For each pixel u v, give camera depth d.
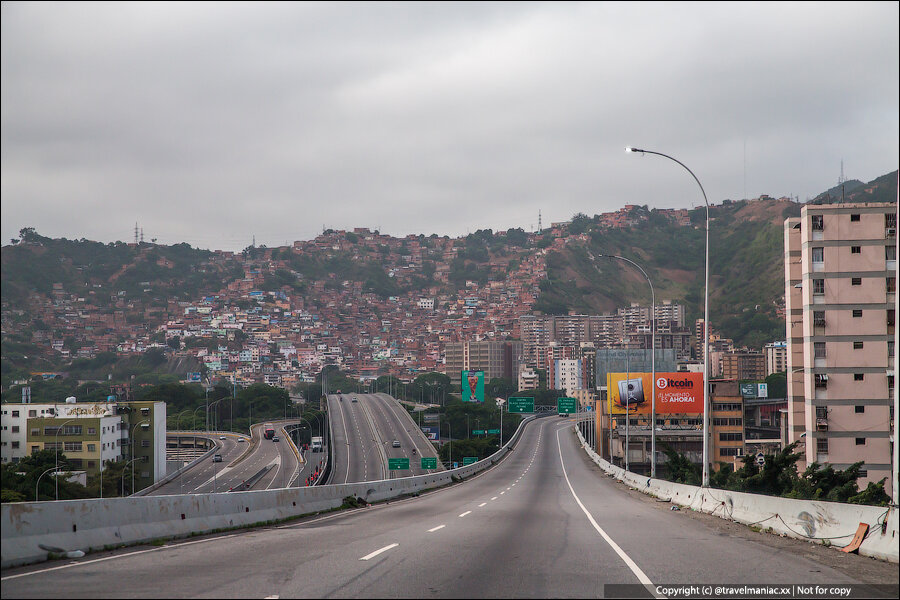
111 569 12.98
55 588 11.12
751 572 13.30
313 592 10.92
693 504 32.41
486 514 28.70
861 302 74.94
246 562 13.85
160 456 119.88
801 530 19.12
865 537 16.11
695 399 126.31
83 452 105.94
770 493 43.66
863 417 74.19
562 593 11.07
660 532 20.75
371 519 26.14
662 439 141.75
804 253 76.81
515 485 65.06
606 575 12.72
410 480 52.22
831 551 16.66
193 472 131.50
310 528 21.95
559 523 23.88
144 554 15.03
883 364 74.25
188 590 10.99
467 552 15.49
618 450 142.12
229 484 114.75
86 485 96.06
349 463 134.88
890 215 75.12
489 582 11.89
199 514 20.17
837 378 74.81
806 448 75.94
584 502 38.69
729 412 144.88
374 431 176.25
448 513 29.47
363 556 14.72
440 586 11.49
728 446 144.25
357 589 11.19
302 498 29.08
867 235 75.19
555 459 125.00
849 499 37.88
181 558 14.39
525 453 140.00
